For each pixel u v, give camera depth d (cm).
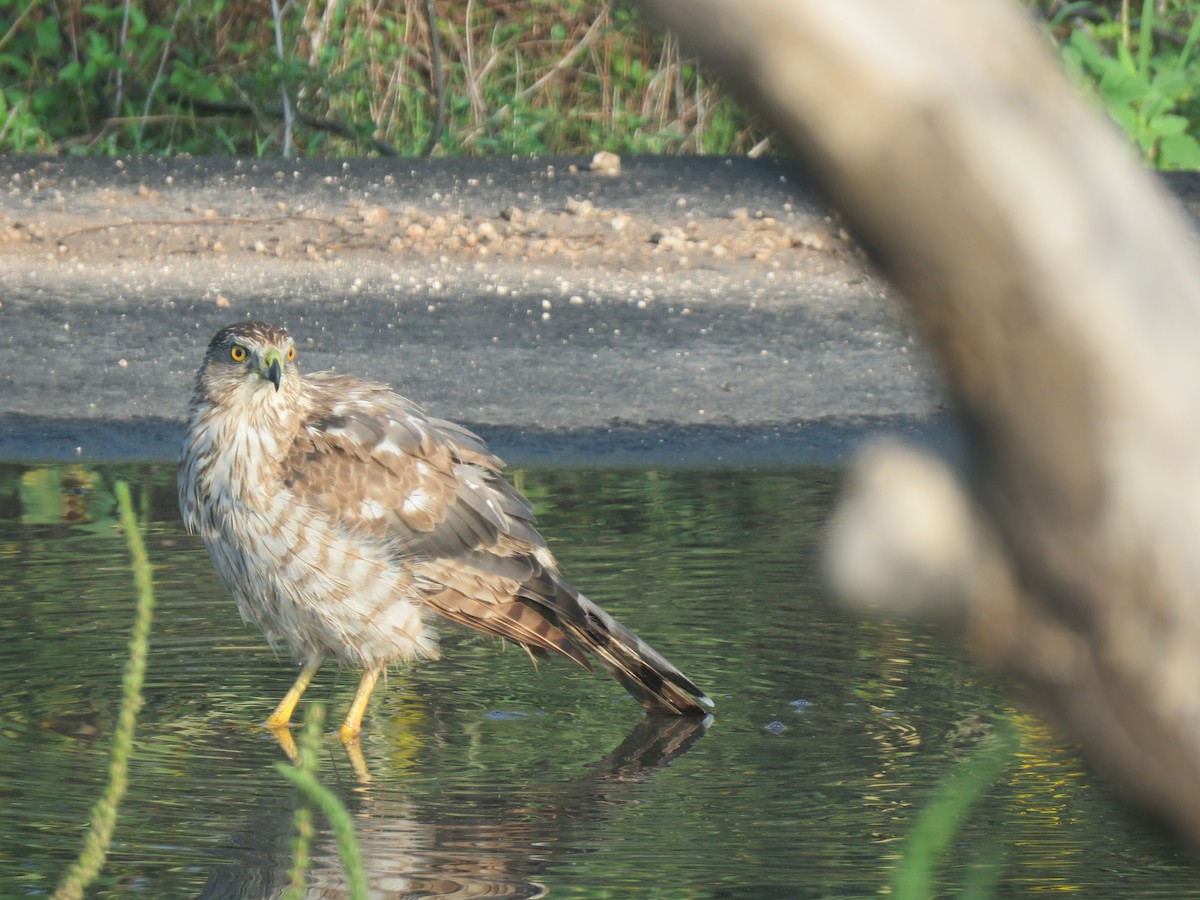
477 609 1025
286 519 990
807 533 1323
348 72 2972
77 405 1708
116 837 733
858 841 735
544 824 761
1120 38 2936
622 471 1548
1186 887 665
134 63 2980
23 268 2081
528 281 2095
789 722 939
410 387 1769
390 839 737
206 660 1057
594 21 3158
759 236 2277
